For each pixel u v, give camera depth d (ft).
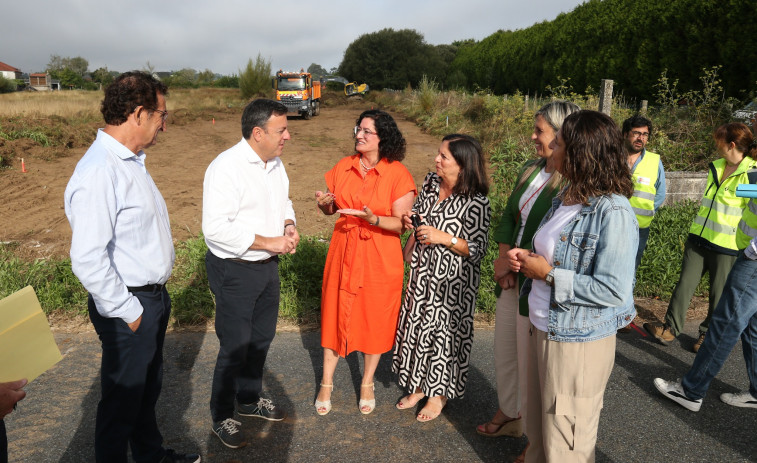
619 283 6.16
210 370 12.14
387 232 10.07
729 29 41.42
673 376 12.22
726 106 33.19
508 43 108.17
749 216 11.71
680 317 13.53
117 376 7.34
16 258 17.67
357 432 9.95
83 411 10.37
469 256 9.57
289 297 15.55
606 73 60.44
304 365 12.50
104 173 6.70
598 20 65.21
